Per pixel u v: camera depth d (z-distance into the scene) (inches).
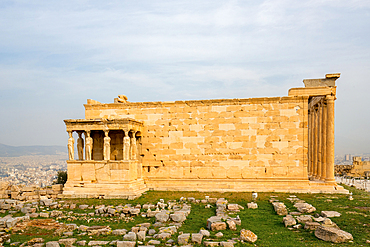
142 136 1476.4
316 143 1504.7
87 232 855.1
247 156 1379.2
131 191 1289.4
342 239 740.0
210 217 924.0
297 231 828.0
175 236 802.2
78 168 1365.7
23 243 776.9
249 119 1382.9
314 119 1520.7
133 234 780.6
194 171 1421.0
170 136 1451.8
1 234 848.9
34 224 948.6
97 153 1502.2
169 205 1114.1
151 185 1439.5
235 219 904.3
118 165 1328.7
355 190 1364.4
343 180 1780.3
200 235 761.6
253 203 1081.4
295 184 1330.0
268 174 1359.5
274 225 883.4
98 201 1227.2
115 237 816.9
